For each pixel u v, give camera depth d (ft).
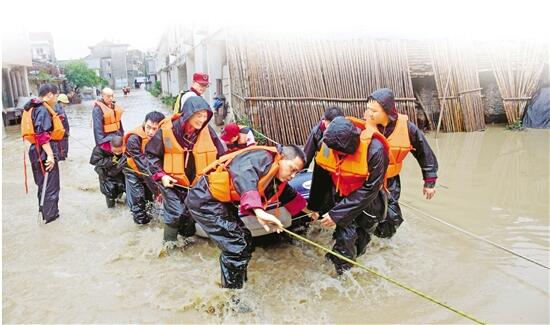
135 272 13.85
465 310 11.05
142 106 89.76
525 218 17.35
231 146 17.61
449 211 18.33
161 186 14.69
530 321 10.43
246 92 31.96
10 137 45.47
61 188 23.82
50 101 17.93
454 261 13.78
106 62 228.22
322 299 11.96
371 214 12.78
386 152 11.53
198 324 11.00
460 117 39.14
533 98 40.01
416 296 11.88
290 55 33.17
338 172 12.00
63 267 14.28
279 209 13.62
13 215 19.36
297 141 33.09
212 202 11.25
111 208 20.16
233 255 11.24
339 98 34.65
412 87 39.27
